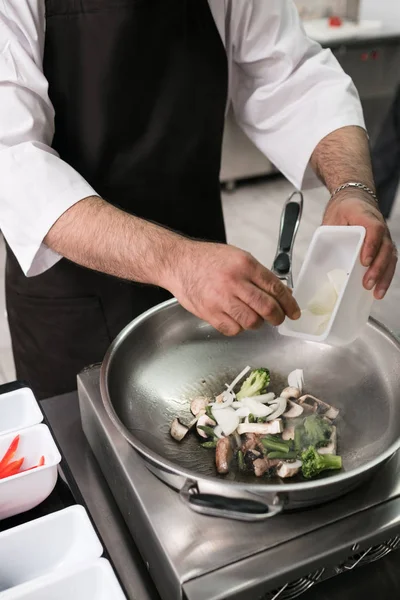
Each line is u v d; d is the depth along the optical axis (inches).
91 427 35.1
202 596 24.8
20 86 38.9
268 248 124.5
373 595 27.8
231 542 26.8
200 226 52.1
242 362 38.9
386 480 29.8
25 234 37.5
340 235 32.1
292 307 30.0
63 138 46.1
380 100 153.8
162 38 44.1
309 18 164.7
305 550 26.5
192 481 26.9
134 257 33.4
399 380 34.1
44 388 56.8
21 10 38.6
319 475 30.0
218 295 29.7
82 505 30.4
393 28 154.1
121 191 47.6
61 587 24.9
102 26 42.1
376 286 32.5
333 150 45.0
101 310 51.3
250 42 48.8
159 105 46.1
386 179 126.9
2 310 106.2
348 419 34.2
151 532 27.6
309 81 48.4
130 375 35.8
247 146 146.3
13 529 27.0
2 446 31.9
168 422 34.8
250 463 31.0
